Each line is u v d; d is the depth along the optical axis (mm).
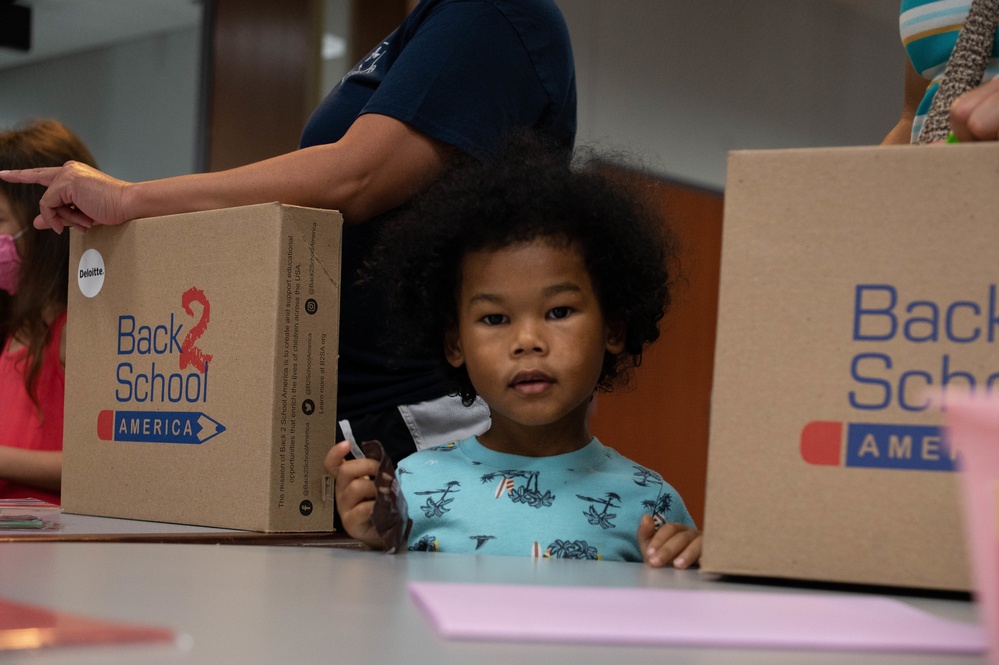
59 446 1830
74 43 5727
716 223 5555
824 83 6086
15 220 1817
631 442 5090
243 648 445
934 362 687
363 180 1257
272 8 3996
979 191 685
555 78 1389
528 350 1082
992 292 680
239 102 4027
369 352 1375
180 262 1188
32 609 512
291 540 1053
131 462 1227
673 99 5348
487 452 1191
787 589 703
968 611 628
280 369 1094
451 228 1148
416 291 1244
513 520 1124
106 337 1271
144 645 440
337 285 1139
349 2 3957
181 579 664
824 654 468
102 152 5652
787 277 716
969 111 744
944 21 1104
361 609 553
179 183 1228
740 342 723
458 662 425
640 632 484
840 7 6152
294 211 1104
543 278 1098
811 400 707
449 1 1337
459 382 1302
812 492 703
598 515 1131
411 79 1277
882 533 688
